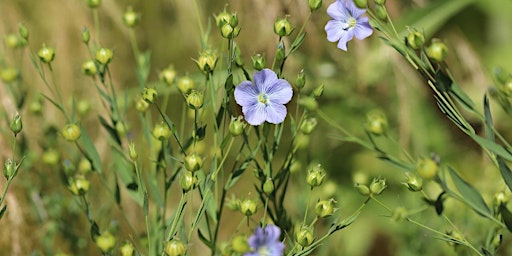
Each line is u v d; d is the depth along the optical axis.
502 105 0.58
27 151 0.77
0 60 0.78
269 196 0.64
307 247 0.60
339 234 0.84
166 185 0.67
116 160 0.67
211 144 0.89
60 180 0.75
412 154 0.90
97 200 0.81
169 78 0.70
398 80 0.90
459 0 0.87
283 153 0.90
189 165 0.58
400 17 0.90
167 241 0.58
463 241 0.61
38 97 0.78
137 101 0.70
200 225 0.69
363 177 0.75
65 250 0.81
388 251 0.87
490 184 0.80
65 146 0.77
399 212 0.59
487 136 0.58
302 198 0.74
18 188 0.79
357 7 0.58
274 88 0.59
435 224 0.75
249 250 0.55
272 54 0.88
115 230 0.70
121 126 0.68
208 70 0.61
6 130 0.80
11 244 0.79
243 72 0.62
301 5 0.88
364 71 0.90
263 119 0.59
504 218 0.58
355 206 0.89
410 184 0.59
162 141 0.64
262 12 0.88
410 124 0.89
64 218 0.77
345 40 0.60
